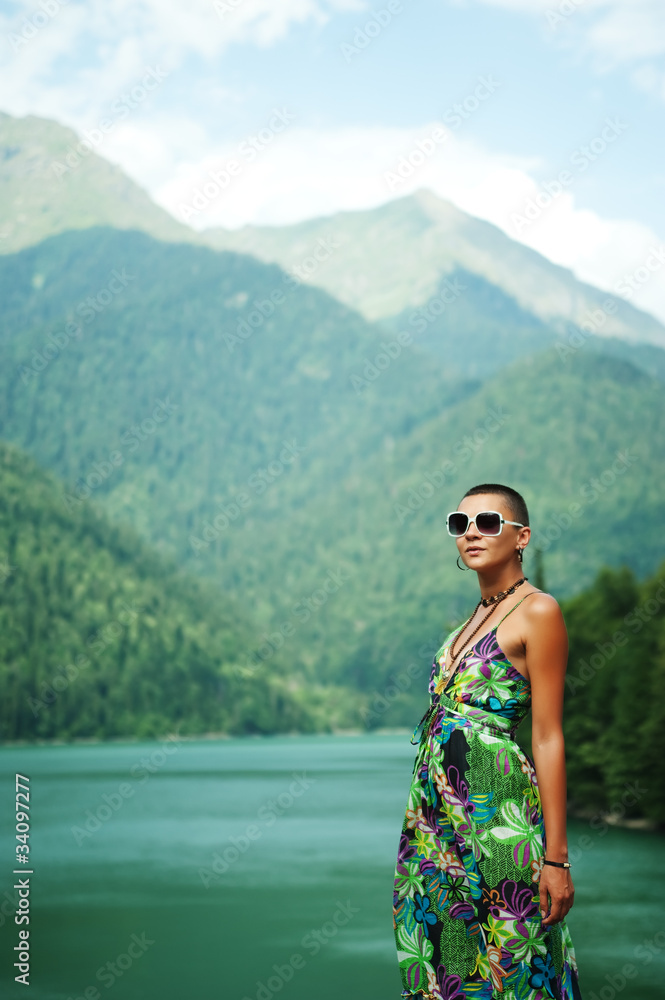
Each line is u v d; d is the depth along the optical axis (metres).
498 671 4.22
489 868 4.05
